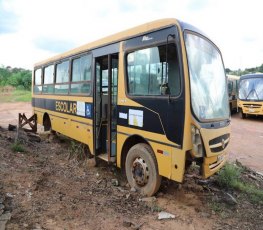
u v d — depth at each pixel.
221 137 5.33
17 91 47.00
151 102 5.27
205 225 4.59
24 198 4.79
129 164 5.93
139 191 5.68
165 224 4.53
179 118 4.75
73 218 4.43
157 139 5.18
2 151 6.95
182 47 4.75
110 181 6.31
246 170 7.76
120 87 6.10
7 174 5.59
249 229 4.58
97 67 7.10
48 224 4.16
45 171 6.27
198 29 5.32
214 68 5.72
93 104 7.09
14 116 19.20
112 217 4.59
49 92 10.48
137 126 5.64
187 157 4.78
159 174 5.19
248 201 5.68
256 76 20.09
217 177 6.52
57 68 9.70
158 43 5.15
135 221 4.55
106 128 7.23
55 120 9.91
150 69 5.34
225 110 5.86
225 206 5.32
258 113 19.39
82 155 7.86
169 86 4.93
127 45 5.93
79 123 7.91
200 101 4.95
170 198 5.50
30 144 8.65
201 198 5.57
